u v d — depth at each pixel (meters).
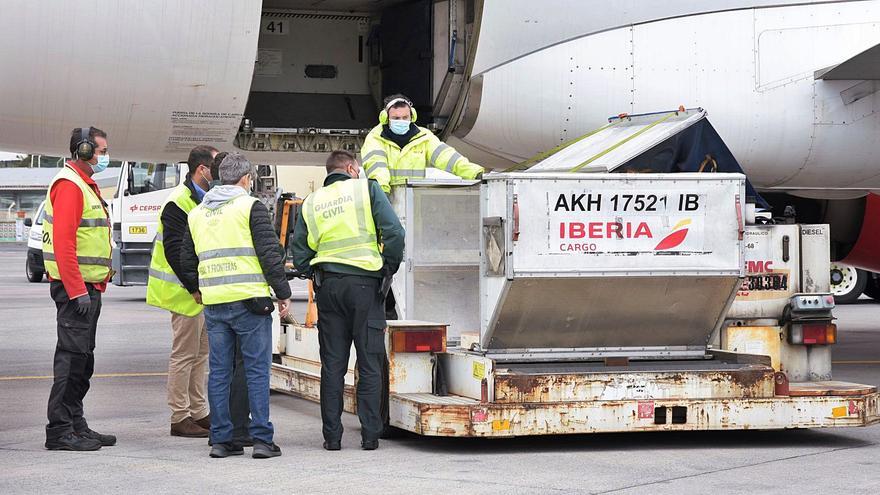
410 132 19.64
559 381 15.99
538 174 15.93
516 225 15.84
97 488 13.56
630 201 16.23
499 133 24.05
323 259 15.97
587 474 14.36
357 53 26.27
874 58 22.34
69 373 16.23
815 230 19.75
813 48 23.88
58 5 20.56
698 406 16.23
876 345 33.41
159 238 17.38
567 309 16.67
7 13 20.36
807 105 24.06
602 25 23.33
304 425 18.75
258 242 15.34
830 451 16.20
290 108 25.47
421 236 19.62
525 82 23.34
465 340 17.80
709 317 17.38
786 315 19.48
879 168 25.09
